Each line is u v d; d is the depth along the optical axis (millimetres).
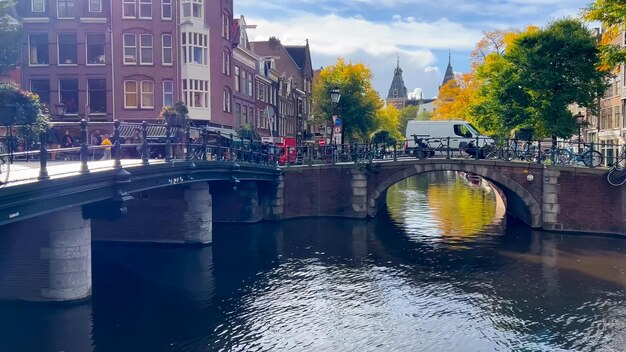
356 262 19609
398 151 33031
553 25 33969
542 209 26406
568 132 33125
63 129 33094
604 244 22891
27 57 33719
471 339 12516
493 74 37781
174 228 22438
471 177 56094
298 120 61750
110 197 13070
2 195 9031
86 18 33344
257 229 26484
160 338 12242
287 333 12719
